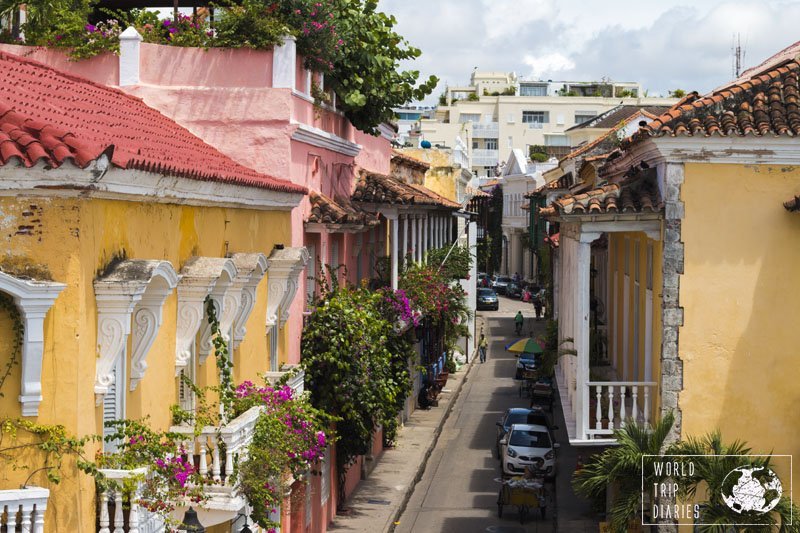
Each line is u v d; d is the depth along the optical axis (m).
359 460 28.77
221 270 13.27
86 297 10.14
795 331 17.05
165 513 11.27
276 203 17.56
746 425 17.14
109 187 10.41
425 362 40.97
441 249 40.94
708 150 16.94
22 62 15.04
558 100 130.75
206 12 23.53
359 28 23.53
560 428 37.47
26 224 9.81
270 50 20.05
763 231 17.05
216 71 20.17
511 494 25.17
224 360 14.34
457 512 26.25
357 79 23.67
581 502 27.27
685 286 17.16
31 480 9.89
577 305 18.33
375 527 24.36
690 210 17.08
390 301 26.03
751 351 17.11
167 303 12.88
